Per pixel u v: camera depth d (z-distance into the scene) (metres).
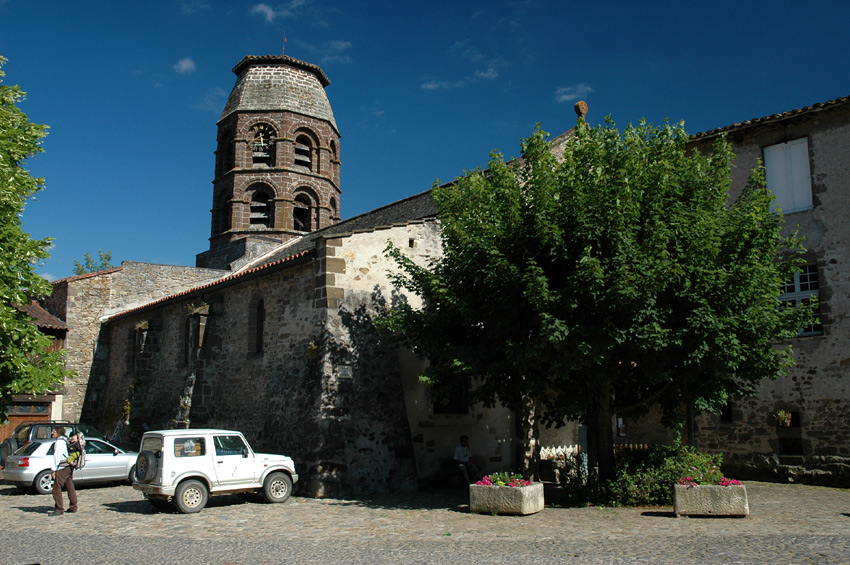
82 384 26.47
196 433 12.20
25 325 13.27
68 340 26.44
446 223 13.21
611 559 7.70
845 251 15.28
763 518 10.38
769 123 16.45
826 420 15.06
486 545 8.73
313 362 14.88
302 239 28.11
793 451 15.59
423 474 15.38
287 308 16.53
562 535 9.29
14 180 12.86
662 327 11.23
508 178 12.77
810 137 16.11
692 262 11.07
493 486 11.37
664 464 12.02
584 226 11.14
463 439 15.20
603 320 11.00
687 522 10.09
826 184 15.74
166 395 21.72
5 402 13.66
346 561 7.90
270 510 12.09
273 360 16.69
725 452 16.48
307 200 31.05
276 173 30.14
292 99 30.97
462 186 13.30
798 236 16.03
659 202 11.49
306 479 13.91
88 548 8.86
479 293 12.50
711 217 11.41
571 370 11.23
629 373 12.23
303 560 7.99
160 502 12.30
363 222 24.03
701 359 10.98
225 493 12.77
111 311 27.52
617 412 13.33
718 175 12.20
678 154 12.51
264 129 30.72
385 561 7.87
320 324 14.98
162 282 28.66
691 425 17.03
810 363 15.46
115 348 26.73
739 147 17.30
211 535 9.77
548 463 17.06
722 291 10.95
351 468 14.04
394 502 13.04
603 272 10.70
